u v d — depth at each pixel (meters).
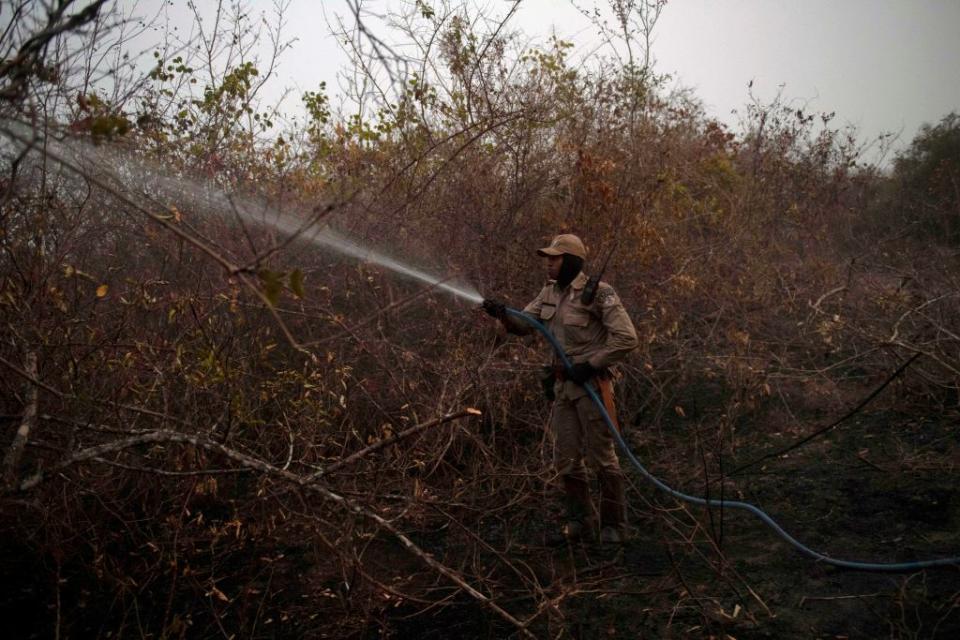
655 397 5.79
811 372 5.90
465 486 4.29
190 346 4.24
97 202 4.31
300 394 4.35
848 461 4.61
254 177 5.42
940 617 3.03
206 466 4.00
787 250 8.29
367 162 5.73
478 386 4.66
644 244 6.05
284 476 3.33
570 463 3.93
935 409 5.08
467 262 5.73
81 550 3.85
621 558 3.81
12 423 3.75
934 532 3.69
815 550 3.68
